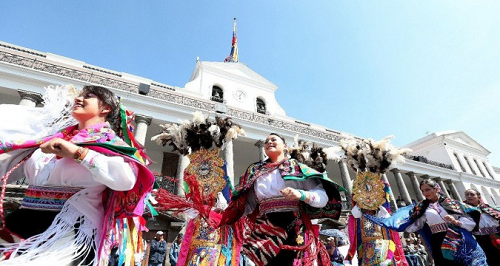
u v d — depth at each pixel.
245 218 2.75
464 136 35.00
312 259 2.03
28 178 1.44
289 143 17.98
